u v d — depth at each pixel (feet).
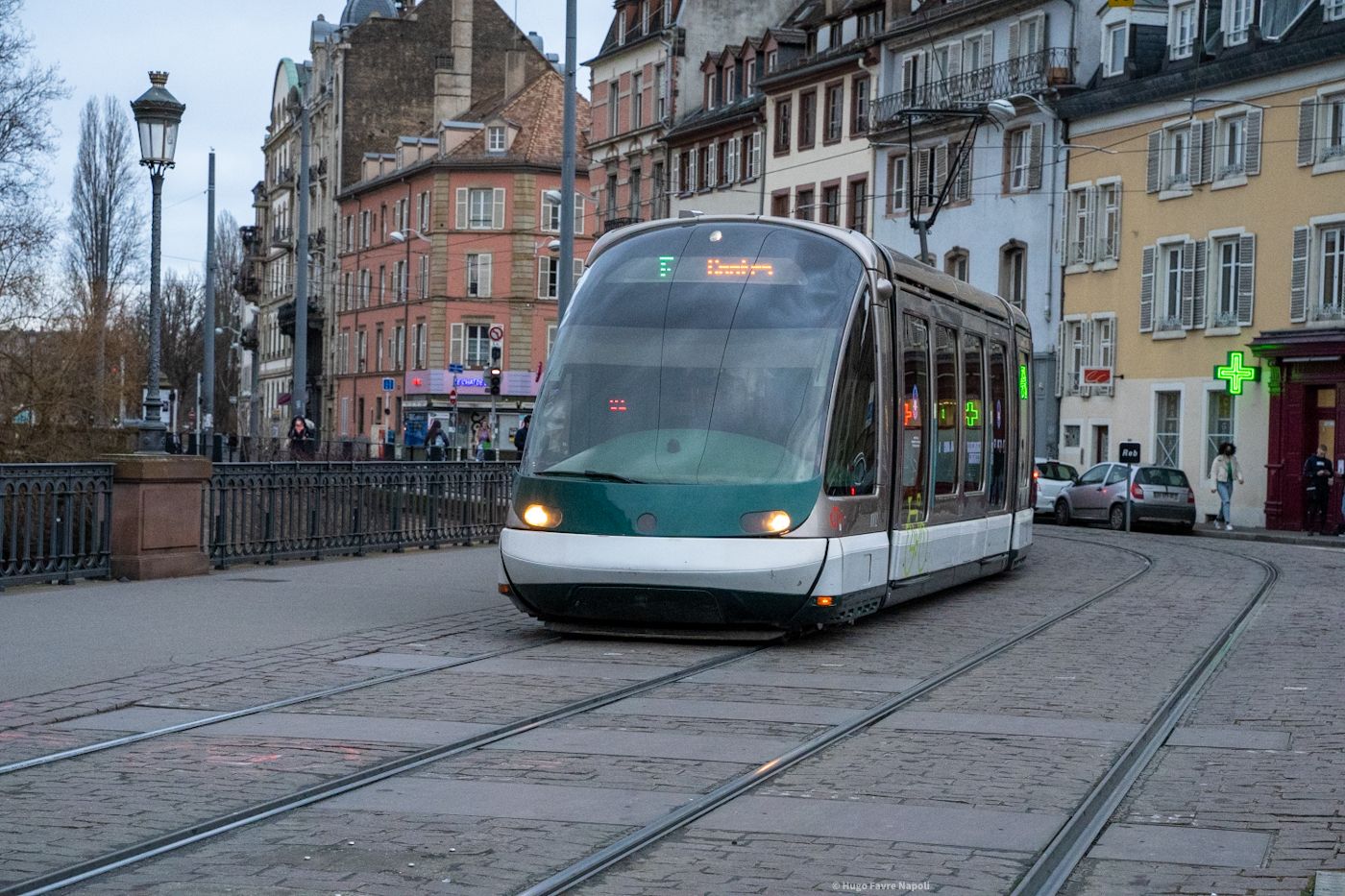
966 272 178.50
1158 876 23.20
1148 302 153.69
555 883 22.15
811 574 46.65
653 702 38.09
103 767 29.50
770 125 212.43
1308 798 28.32
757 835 25.21
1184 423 149.28
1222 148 146.10
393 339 307.17
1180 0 152.35
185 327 455.22
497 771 29.76
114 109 248.73
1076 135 163.53
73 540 60.29
